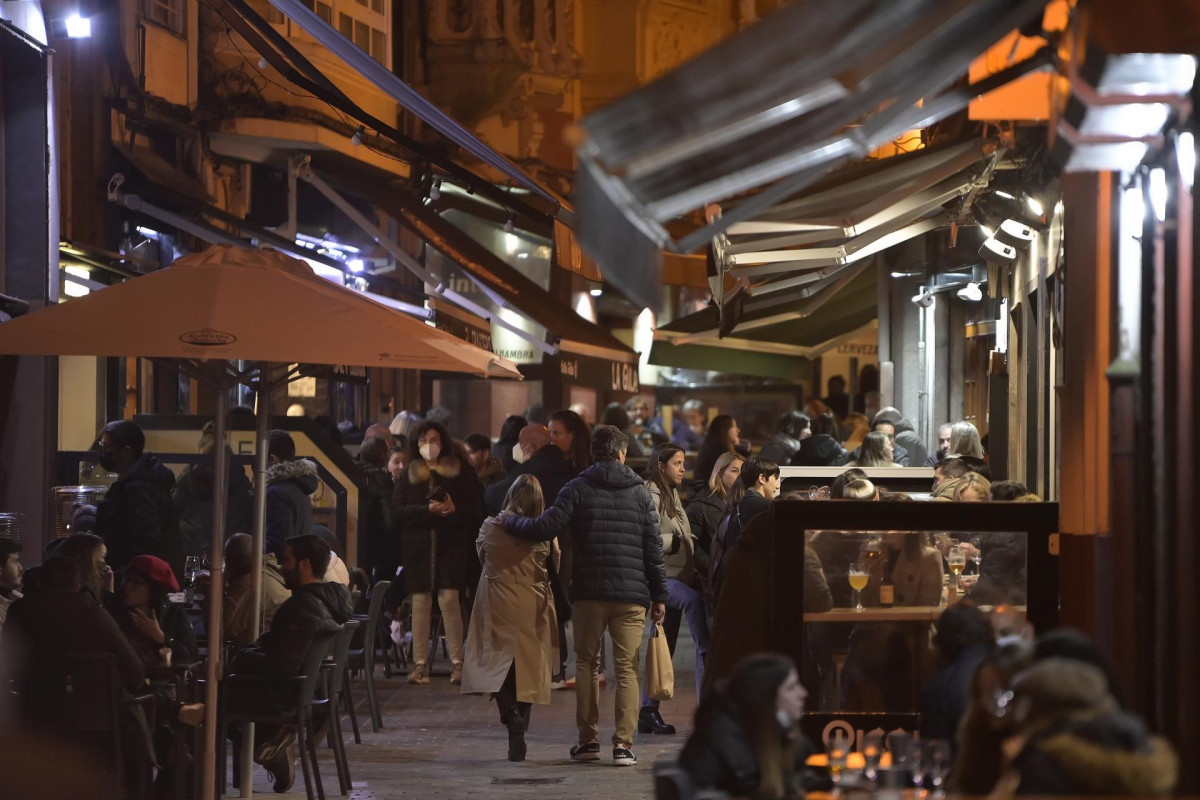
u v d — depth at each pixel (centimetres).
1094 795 687
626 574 1886
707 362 3741
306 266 1569
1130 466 1087
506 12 4984
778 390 5922
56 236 2377
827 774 968
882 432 2748
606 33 5972
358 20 4281
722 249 1889
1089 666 771
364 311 1472
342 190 4044
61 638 1466
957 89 878
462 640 2533
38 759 1452
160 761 1627
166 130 3192
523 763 1895
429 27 4934
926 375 3322
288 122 3494
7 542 1664
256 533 1714
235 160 3603
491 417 4988
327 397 4200
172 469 2494
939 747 932
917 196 1964
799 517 1238
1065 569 1245
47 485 2338
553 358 3672
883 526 1238
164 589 1634
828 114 725
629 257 698
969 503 1241
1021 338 2430
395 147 3938
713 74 672
